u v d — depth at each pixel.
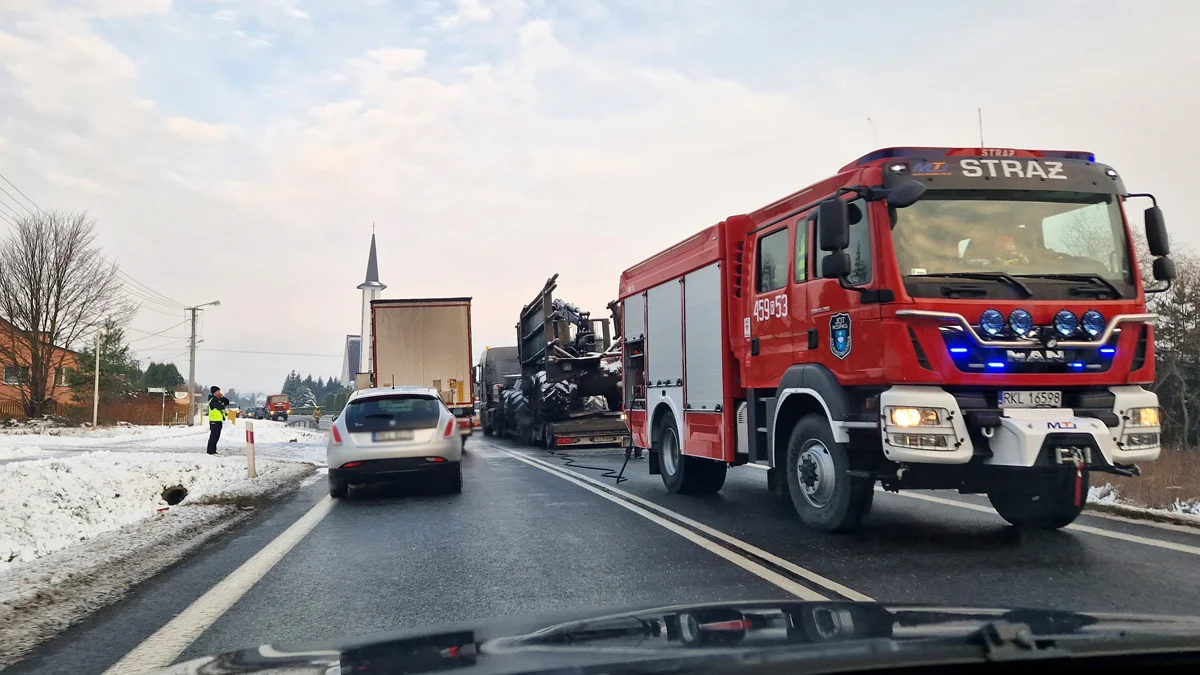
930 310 6.40
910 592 5.33
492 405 32.12
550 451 21.73
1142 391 6.72
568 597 5.46
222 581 6.24
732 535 7.64
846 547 6.93
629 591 5.57
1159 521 7.91
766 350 8.32
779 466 8.11
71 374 49.88
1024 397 6.50
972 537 7.29
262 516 9.91
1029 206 6.92
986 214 6.83
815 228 7.50
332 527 8.80
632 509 9.52
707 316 9.62
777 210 8.24
